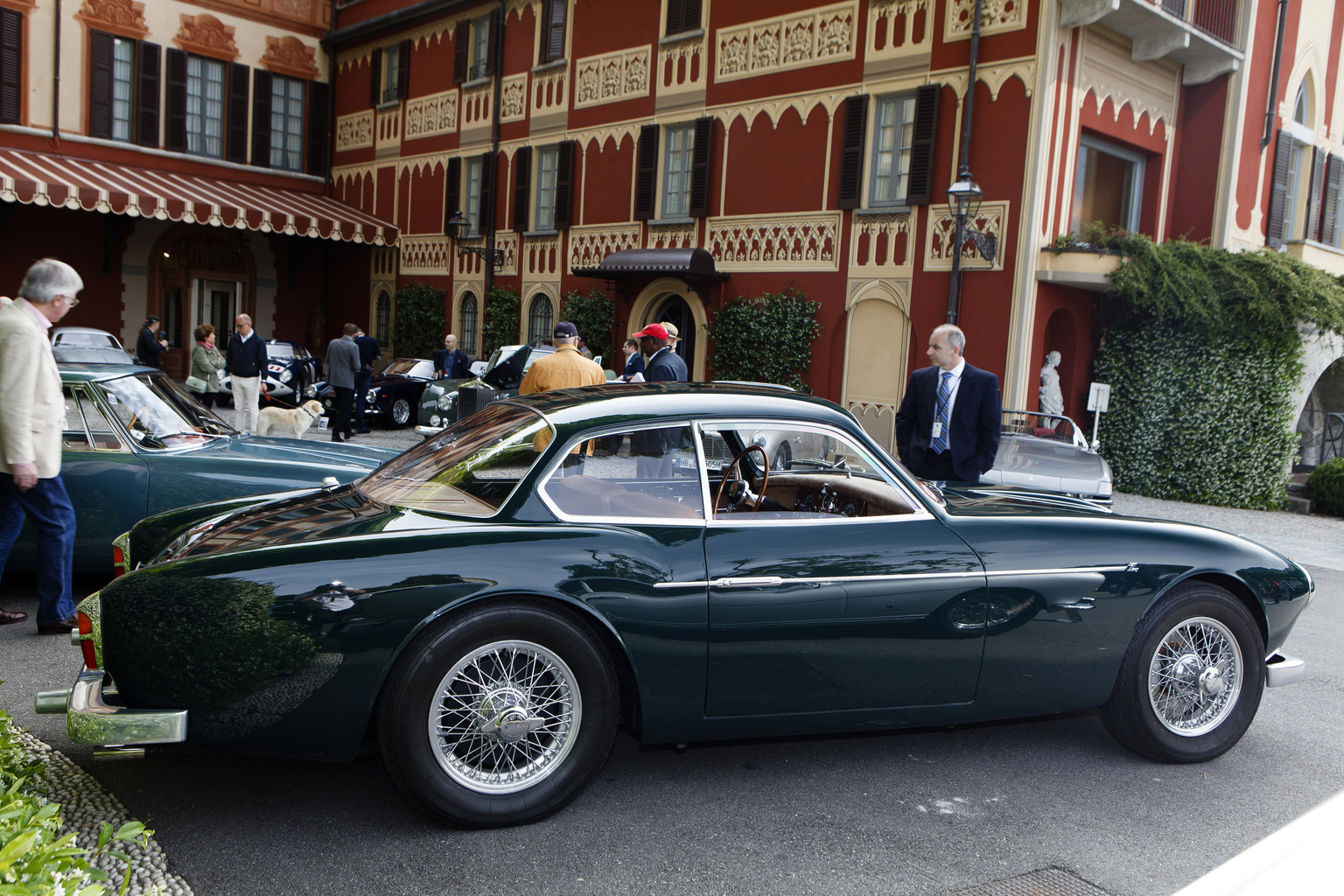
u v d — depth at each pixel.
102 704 2.89
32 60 21.70
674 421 3.45
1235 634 3.94
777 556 3.36
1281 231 16.45
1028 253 12.95
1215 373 13.43
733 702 3.38
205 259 25.52
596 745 3.23
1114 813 3.47
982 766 3.90
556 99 20.09
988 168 13.30
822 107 15.27
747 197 16.44
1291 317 13.26
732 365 16.31
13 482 4.74
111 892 2.24
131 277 24.22
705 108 17.06
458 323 23.05
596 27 19.12
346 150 26.28
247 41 24.92
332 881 2.81
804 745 4.08
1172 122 14.98
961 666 3.59
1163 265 12.95
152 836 3.03
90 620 3.10
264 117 25.39
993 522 3.72
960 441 6.04
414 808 3.08
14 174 18.98
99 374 5.55
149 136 23.44
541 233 20.52
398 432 16.81
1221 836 3.31
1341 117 18.03
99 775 3.47
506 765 3.20
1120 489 14.19
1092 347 14.41
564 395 3.74
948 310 13.48
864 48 14.66
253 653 2.89
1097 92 13.54
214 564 2.97
